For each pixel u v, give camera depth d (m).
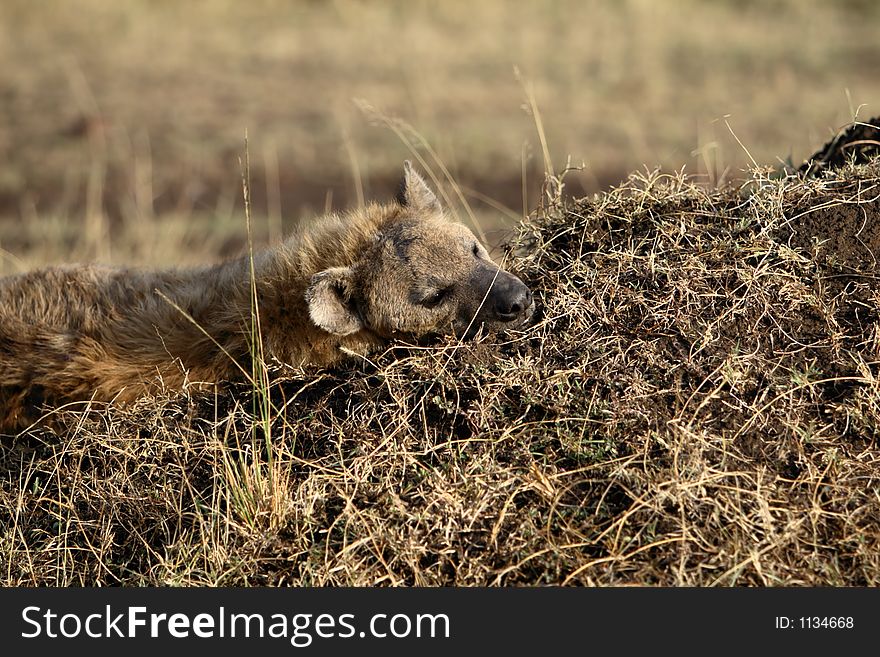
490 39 43.84
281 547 10.99
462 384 11.72
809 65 39.47
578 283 12.47
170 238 26.28
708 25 44.97
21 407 13.53
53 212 29.02
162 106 36.84
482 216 26.80
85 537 11.70
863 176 12.54
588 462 10.82
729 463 10.58
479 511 10.62
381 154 32.03
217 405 12.62
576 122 34.03
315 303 12.52
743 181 13.56
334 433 11.73
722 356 11.39
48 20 46.16
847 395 10.98
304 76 40.03
